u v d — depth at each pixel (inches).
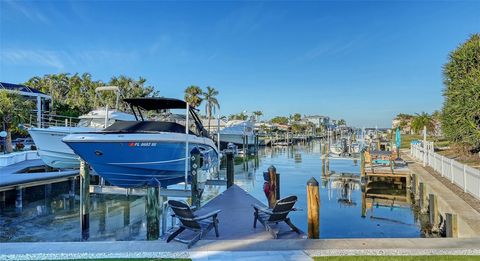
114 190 451.2
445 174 549.0
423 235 388.8
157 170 485.7
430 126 1990.7
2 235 402.3
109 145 436.8
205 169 556.7
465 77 666.8
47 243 237.3
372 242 234.7
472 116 649.6
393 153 773.9
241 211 369.1
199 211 366.6
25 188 571.8
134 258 213.2
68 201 595.8
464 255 209.3
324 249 222.8
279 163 1224.8
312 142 3164.4
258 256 214.1
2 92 962.7
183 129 513.0
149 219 304.0
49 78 2289.6
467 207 349.7
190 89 2369.6
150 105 524.1
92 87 2187.5
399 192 667.4
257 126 2910.9
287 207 289.7
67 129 649.0
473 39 706.8
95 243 237.9
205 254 218.7
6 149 946.1
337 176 794.8
